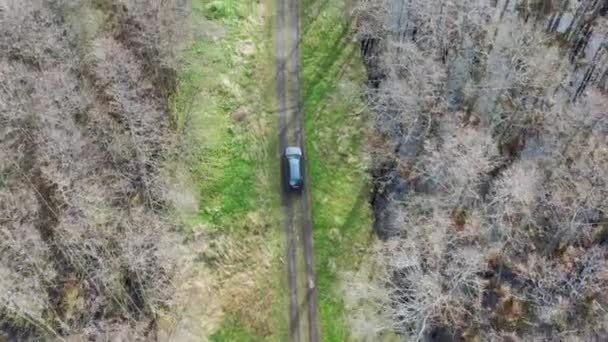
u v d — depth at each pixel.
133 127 50.16
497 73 55.09
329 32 59.53
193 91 54.69
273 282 50.12
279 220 52.03
